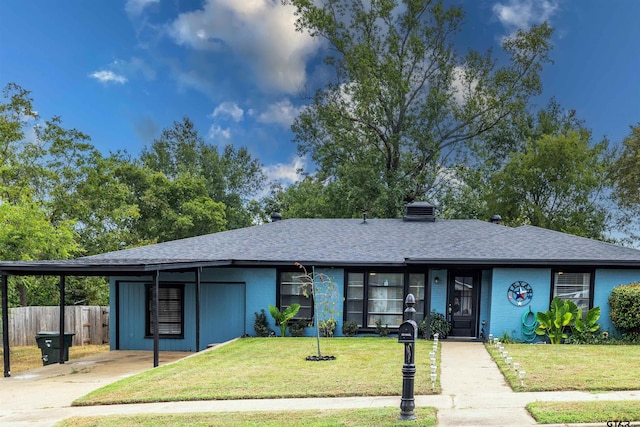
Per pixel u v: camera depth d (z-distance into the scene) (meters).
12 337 19.69
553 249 15.90
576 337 14.41
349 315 16.27
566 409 6.73
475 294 15.81
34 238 17.88
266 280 16.36
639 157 28.30
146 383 9.32
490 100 30.86
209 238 18.86
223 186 45.84
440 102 30.75
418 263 14.95
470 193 31.58
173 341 16.36
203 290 16.53
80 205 25.44
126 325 16.47
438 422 6.43
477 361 11.12
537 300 15.06
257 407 7.55
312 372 9.91
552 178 31.36
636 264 14.58
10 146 23.23
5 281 12.09
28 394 9.49
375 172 31.14
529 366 10.05
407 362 6.68
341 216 31.41
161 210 35.97
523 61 31.33
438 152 31.53
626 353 11.74
